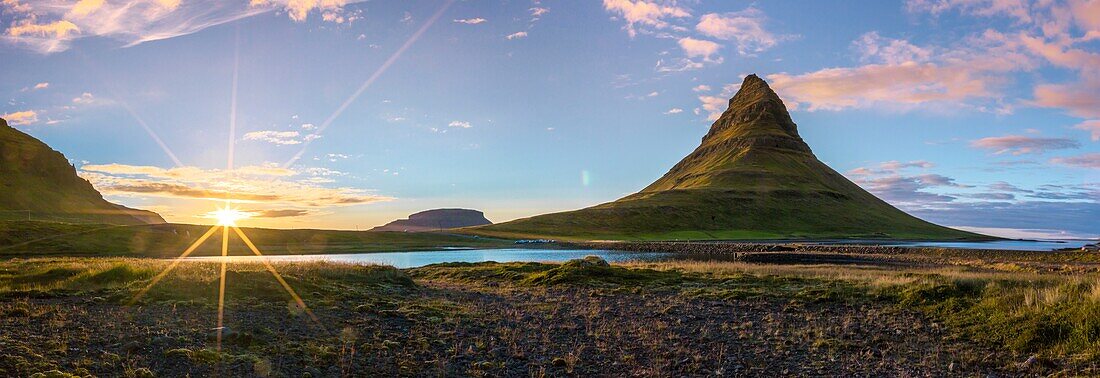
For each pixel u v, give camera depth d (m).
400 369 13.93
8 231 103.38
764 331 19.61
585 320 21.47
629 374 14.29
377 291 27.34
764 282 33.62
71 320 16.69
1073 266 59.53
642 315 22.75
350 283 28.92
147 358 13.29
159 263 34.50
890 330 19.47
